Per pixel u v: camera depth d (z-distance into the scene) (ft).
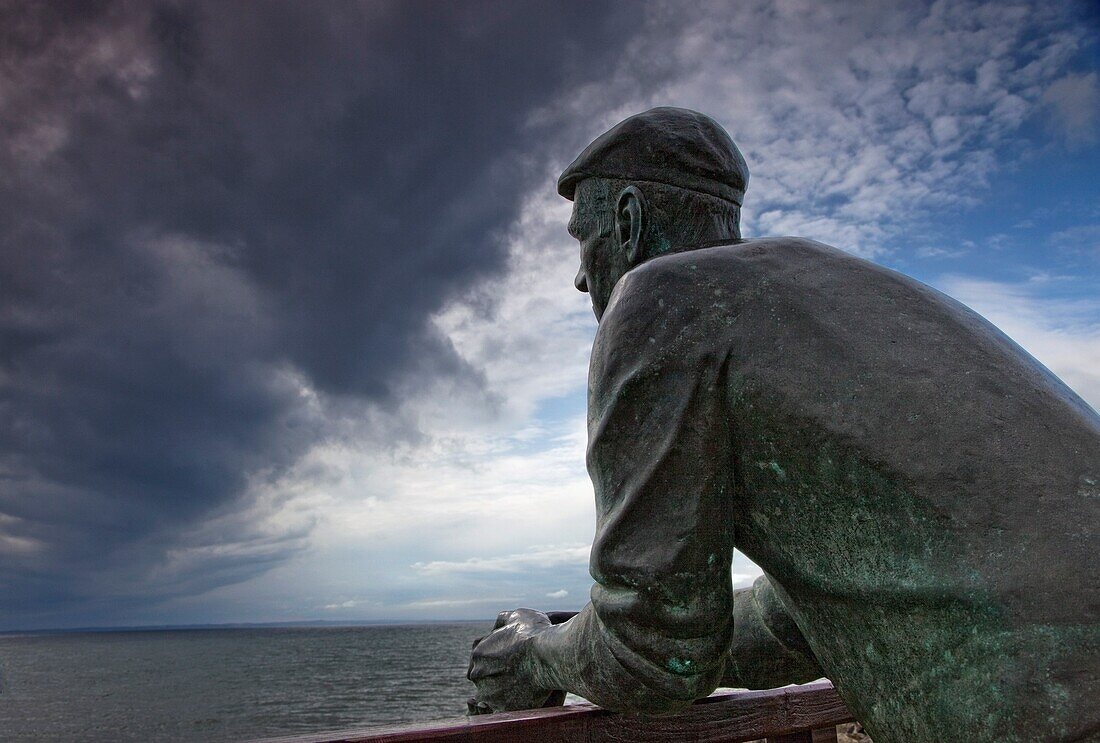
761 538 3.94
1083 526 2.94
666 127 5.09
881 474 3.35
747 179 5.41
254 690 217.97
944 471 3.22
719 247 4.38
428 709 146.51
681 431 3.86
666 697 3.95
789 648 5.29
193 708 177.58
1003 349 3.75
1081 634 2.77
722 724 5.79
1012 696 2.84
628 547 3.83
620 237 5.11
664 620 3.75
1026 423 3.29
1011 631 2.90
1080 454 3.19
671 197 5.00
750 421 3.79
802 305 3.88
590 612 4.46
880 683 3.45
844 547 3.52
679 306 4.05
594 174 5.28
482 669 5.84
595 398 4.23
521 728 4.84
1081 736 2.66
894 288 3.99
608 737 5.22
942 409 3.37
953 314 3.90
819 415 3.56
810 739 6.46
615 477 4.00
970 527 3.10
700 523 3.78
